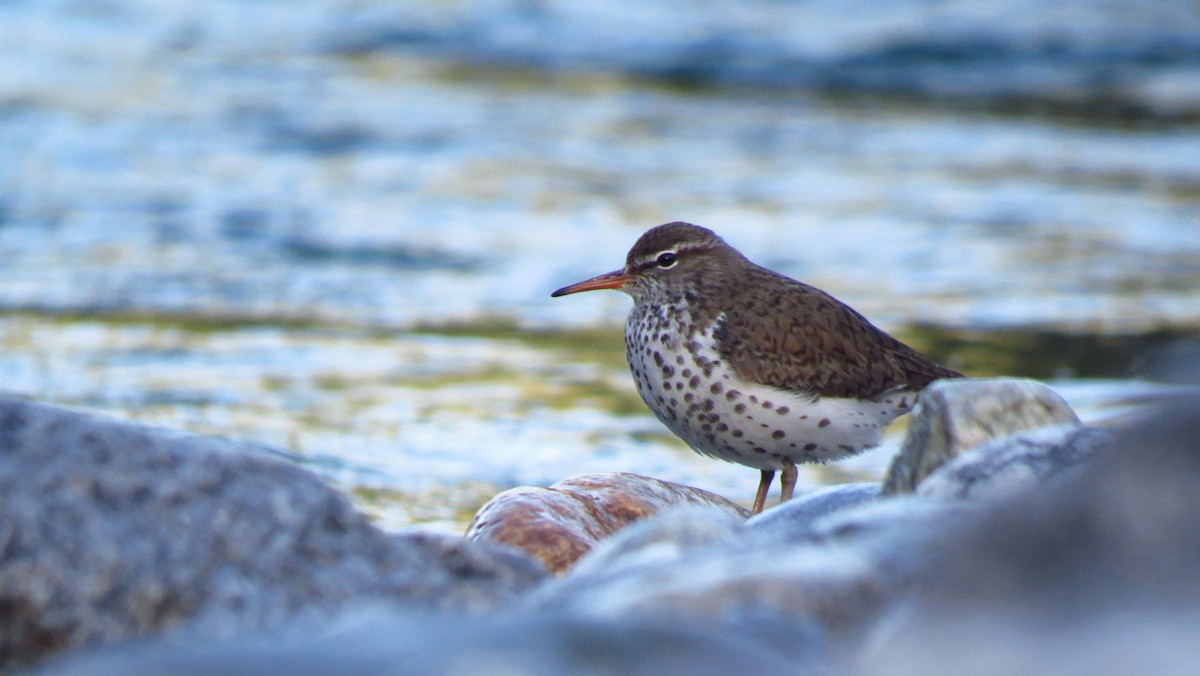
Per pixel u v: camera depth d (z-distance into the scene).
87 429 6.29
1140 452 4.77
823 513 7.68
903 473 7.56
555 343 18.06
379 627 4.71
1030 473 6.46
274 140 28.02
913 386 10.55
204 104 30.05
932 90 32.78
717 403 10.35
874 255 21.94
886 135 29.61
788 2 37.88
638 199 25.03
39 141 26.94
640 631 4.54
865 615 5.01
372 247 22.16
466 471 13.57
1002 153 28.36
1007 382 7.51
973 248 22.34
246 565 6.08
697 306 10.49
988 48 35.12
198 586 6.00
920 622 4.65
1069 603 4.44
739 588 5.01
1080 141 29.22
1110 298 19.75
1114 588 4.43
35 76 31.09
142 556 6.04
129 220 23.05
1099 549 4.58
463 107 30.88
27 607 5.95
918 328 18.50
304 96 31.02
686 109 31.36
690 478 13.41
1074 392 15.81
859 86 33.06
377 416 15.12
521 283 20.61
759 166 27.36
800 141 29.17
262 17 36.47
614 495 9.37
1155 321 18.66
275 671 4.38
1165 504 4.59
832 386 10.33
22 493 6.09
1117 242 22.61
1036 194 25.45
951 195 25.45
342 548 6.24
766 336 10.27
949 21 36.56
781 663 4.50
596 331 18.59
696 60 34.28
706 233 11.02
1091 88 32.81
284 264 21.25
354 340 17.95
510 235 22.91
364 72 32.94
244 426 14.69
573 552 8.39
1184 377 5.38
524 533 8.49
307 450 13.98
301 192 24.92
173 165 26.09
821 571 5.12
